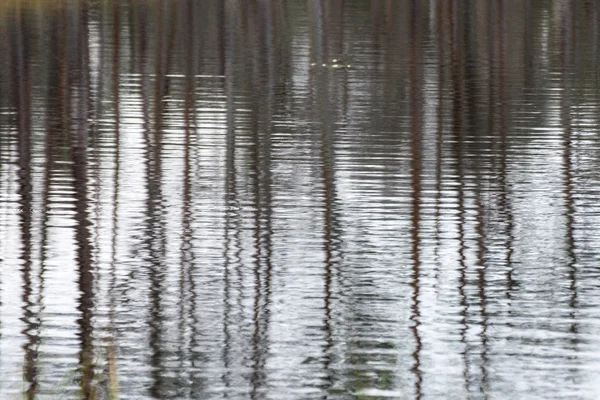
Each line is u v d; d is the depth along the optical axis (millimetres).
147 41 94250
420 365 30812
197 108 63938
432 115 62656
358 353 31516
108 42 92938
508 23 112062
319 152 53062
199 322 33500
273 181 47844
